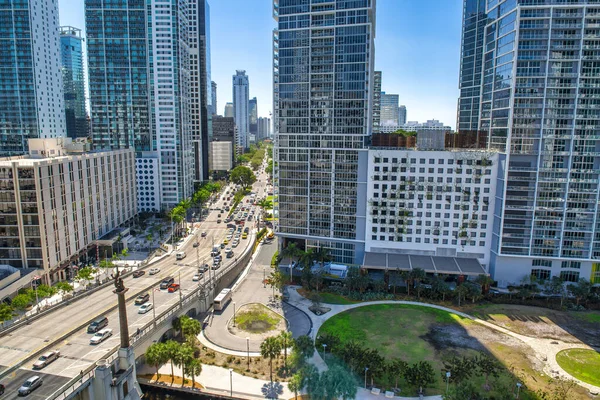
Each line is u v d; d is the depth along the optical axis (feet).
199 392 283.18
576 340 350.23
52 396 229.25
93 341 295.69
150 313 352.28
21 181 420.77
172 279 431.84
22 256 431.02
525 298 426.51
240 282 479.82
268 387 288.30
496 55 462.19
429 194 479.00
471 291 414.62
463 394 251.39
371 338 350.64
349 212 510.58
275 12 516.73
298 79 507.30
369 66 487.61
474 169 463.42
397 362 303.68
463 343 343.67
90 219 536.42
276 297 436.76
